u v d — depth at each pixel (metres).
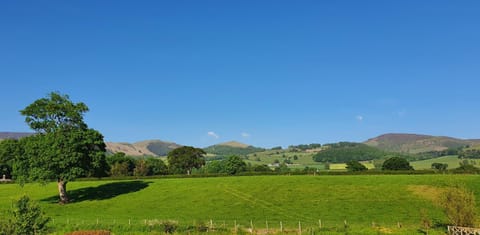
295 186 97.19
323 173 117.88
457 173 107.50
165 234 51.12
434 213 69.50
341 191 89.81
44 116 93.12
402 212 71.56
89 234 46.47
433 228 54.09
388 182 94.50
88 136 92.12
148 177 126.81
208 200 88.31
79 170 87.75
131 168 183.38
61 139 88.62
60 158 86.75
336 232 50.84
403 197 81.38
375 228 53.94
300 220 68.69
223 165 190.62
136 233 51.78
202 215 75.25
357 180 100.00
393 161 153.38
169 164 192.25
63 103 95.25
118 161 177.62
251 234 51.50
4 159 138.75
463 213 48.78
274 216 73.00
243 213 76.25
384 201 79.81
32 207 36.44
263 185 100.38
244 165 184.00
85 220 64.75
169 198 91.75
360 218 68.94
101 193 100.88
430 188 85.56
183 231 53.16
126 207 84.88
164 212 78.94
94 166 91.38
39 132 94.56
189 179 116.62
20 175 89.69
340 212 74.19
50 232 53.06
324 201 82.94
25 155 91.38
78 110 94.56
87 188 108.06
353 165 171.38
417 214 69.56
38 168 87.12
